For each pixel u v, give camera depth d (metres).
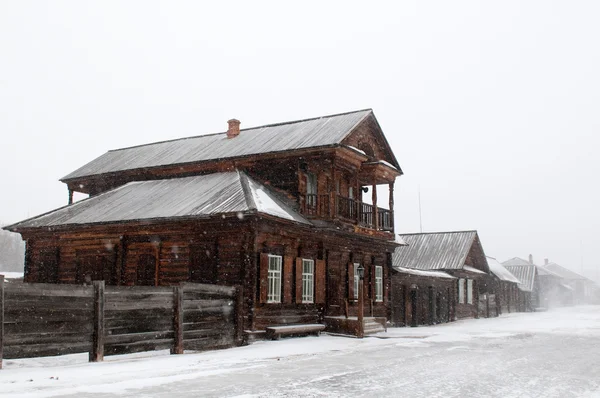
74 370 12.71
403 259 49.22
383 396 10.01
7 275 38.00
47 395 9.62
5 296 12.74
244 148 29.23
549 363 15.39
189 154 31.02
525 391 10.86
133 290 15.69
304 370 13.30
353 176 30.64
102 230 26.38
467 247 48.34
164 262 24.62
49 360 15.33
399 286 37.00
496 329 31.33
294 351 18.20
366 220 30.83
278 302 24.22
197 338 18.05
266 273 23.45
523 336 25.44
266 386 10.86
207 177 28.25
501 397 10.16
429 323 40.59
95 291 14.64
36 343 13.21
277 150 27.06
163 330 16.53
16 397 9.38
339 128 28.25
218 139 32.50
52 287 13.67
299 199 26.72
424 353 17.70
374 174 30.58
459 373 13.12
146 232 25.19
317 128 29.31
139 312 15.81
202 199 24.59
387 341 22.58
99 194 29.83
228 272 23.03
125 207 26.41
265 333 22.72
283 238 24.98
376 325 28.36
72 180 33.12
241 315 20.25
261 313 23.11
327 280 27.91
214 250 23.44
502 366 14.57
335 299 28.59
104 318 14.77
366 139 30.86
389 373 12.97
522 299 74.94
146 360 14.80
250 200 23.00
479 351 18.48
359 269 25.34
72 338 14.00
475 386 11.30
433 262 47.66
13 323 12.85
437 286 42.69
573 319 45.84
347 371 13.22
